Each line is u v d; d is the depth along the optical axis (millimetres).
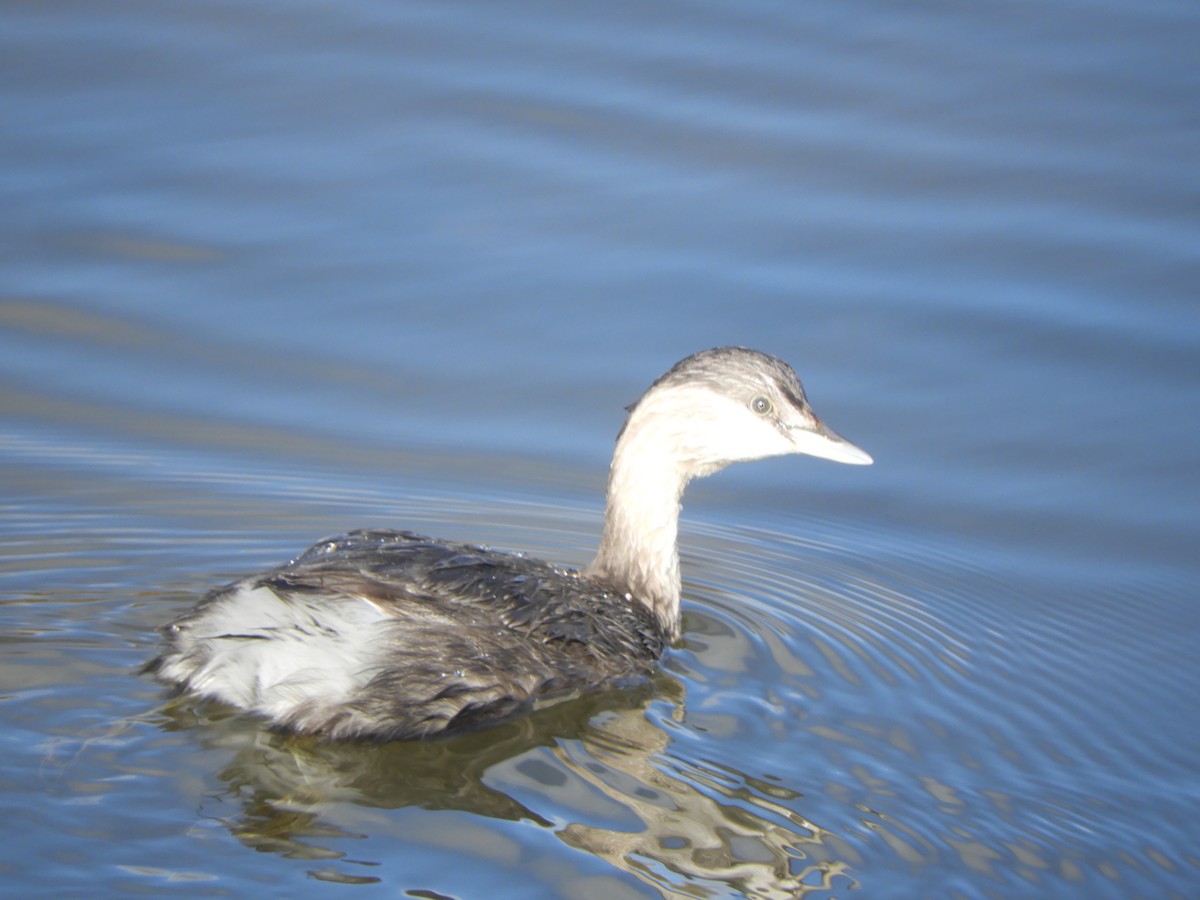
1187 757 10883
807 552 14109
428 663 10211
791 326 16562
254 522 13734
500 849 9023
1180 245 17625
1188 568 13625
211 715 10047
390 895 8477
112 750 9648
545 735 10531
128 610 11883
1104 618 12922
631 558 12367
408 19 21656
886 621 12812
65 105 19344
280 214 17844
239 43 20859
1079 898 9094
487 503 14383
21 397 15320
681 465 12414
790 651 12195
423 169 18719
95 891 8352
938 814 9844
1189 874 9422
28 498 13781
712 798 9812
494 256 17438
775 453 12398
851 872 9148
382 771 9875
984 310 16797
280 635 9984
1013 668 12055
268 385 15758
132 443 14805
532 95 20141
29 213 17516
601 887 8711
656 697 11242
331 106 19719
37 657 10883
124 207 17766
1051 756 10750
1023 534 14188
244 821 9133
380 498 14281
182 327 16328
